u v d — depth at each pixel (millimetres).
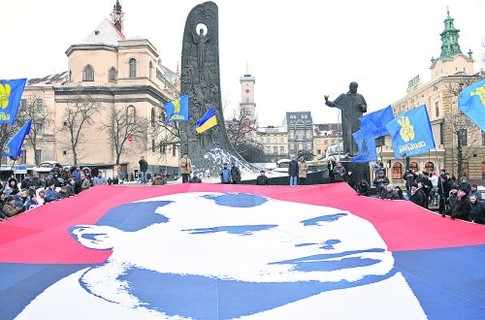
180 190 16781
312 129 169875
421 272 7770
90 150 72250
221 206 14609
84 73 74438
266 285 7508
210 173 28219
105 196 15633
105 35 79875
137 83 73562
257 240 10703
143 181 31781
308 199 15477
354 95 23031
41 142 72250
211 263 8930
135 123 70062
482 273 7453
